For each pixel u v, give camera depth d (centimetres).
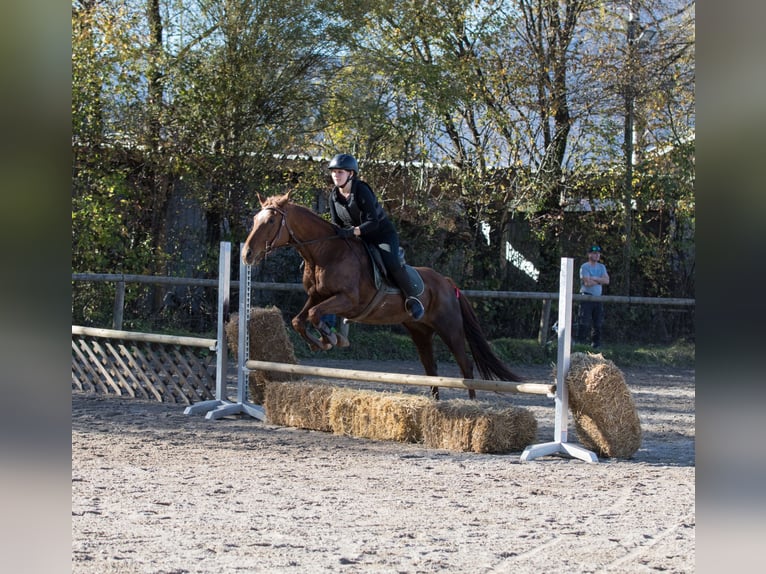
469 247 1617
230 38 1355
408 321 760
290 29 1373
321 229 677
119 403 871
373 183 1559
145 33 1379
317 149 1588
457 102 1557
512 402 970
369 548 369
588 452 616
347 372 727
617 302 1478
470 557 358
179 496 468
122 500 452
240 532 392
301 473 548
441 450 651
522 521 427
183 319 1414
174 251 1432
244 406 802
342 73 1466
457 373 1209
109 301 1334
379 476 544
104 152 1358
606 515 444
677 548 378
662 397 1039
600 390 621
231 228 1439
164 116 1367
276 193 1441
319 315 657
